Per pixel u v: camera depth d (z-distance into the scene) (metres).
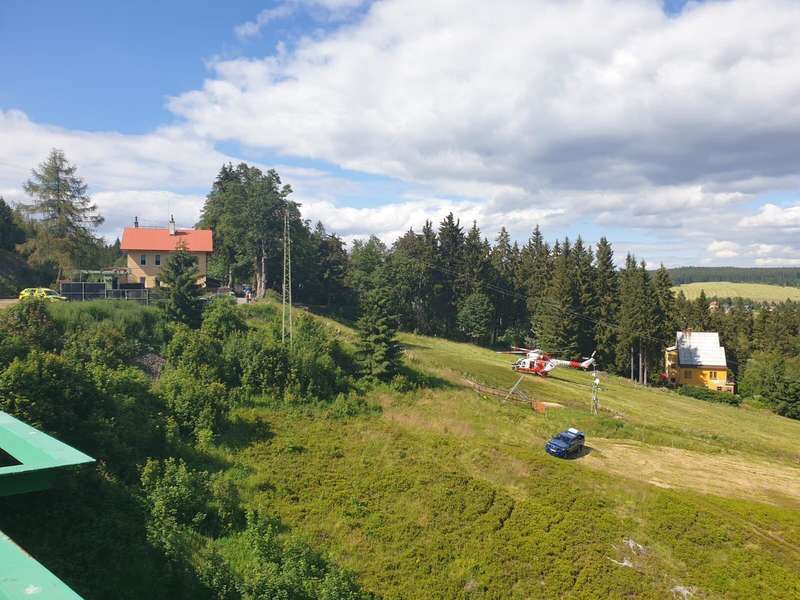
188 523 19.83
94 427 21.41
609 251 88.00
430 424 36.47
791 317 111.25
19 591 5.61
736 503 28.08
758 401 75.62
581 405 47.97
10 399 19.39
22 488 11.46
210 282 72.50
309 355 38.94
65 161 60.03
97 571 14.76
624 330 77.94
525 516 25.61
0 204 65.62
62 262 59.16
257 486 24.81
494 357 71.62
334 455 29.61
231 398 33.56
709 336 85.06
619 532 24.61
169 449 24.59
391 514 24.89
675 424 47.66
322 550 21.30
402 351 53.38
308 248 73.25
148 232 65.69
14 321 30.92
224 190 86.00
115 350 32.84
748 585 21.72
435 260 91.06
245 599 15.59
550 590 21.17
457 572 21.66
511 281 99.81
